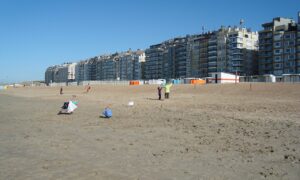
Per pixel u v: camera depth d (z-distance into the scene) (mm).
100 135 14375
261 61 128375
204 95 48281
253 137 13133
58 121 20188
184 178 7703
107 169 8562
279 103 30359
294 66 115750
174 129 15922
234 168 8547
